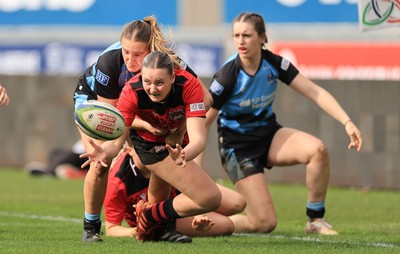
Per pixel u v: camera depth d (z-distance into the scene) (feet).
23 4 258.37
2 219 107.96
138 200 86.53
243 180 94.73
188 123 73.15
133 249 72.69
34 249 72.43
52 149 184.24
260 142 95.61
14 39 245.86
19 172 183.32
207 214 88.07
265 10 229.45
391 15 94.58
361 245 79.92
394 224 103.04
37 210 120.06
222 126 97.04
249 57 92.89
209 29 230.48
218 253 71.15
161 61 70.85
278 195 139.44
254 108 94.94
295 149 93.30
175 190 85.05
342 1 221.66
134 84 73.31
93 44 236.02
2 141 189.47
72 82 182.39
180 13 240.73
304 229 98.58
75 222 104.68
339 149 147.95
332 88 147.74
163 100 73.05
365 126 145.69
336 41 193.98
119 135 71.97
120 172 86.74
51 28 255.09
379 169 145.07
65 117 182.91
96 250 71.87
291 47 191.01
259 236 89.56
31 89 185.98
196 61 217.77
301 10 225.56
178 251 71.72
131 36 73.97
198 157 88.89
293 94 151.33
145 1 245.45
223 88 93.45
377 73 180.34
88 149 76.95
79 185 159.33
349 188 147.43
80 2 251.19
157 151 75.97
